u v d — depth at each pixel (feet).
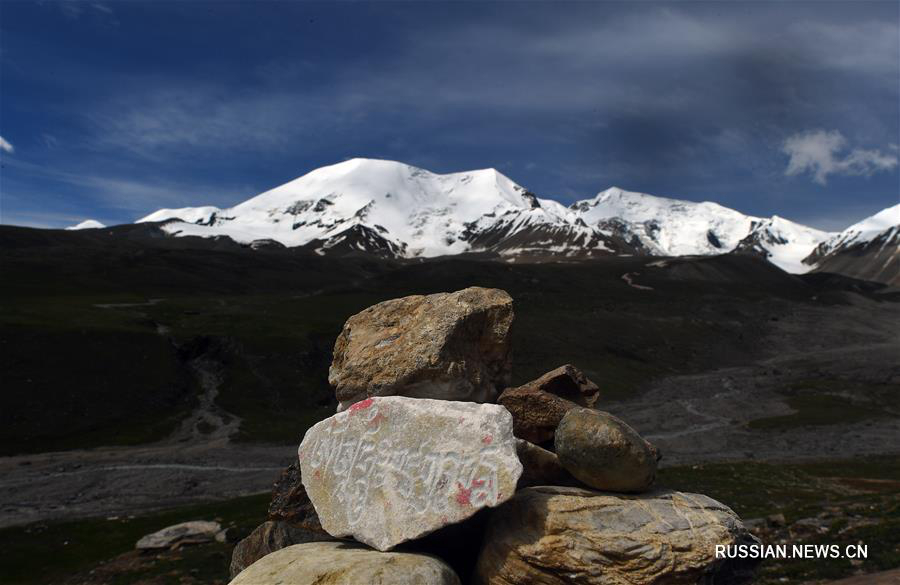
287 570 38.24
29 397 327.06
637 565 37.99
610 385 508.53
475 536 45.09
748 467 257.14
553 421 49.85
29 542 172.96
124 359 398.01
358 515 41.57
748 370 629.51
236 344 468.75
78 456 287.07
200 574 128.98
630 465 41.42
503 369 52.85
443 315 48.85
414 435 41.65
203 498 233.76
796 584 80.43
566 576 38.60
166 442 321.52
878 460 295.07
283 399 405.18
